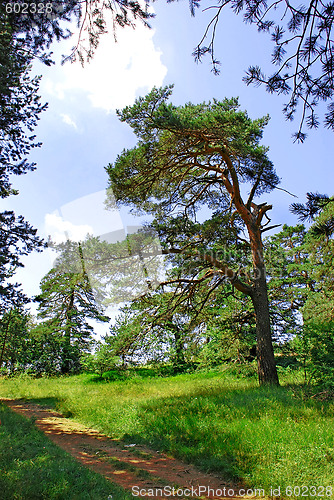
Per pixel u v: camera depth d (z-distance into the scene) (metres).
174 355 22.78
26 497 3.41
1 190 10.62
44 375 26.61
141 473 5.02
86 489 3.95
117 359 17.09
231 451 5.52
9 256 9.23
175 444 6.28
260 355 12.57
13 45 5.20
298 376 13.23
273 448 5.35
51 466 4.55
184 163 13.10
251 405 8.07
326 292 14.41
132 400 11.39
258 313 13.10
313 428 6.01
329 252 14.82
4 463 4.41
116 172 10.21
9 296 9.62
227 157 12.24
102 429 8.12
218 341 17.91
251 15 3.29
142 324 13.42
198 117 10.12
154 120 10.07
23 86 8.90
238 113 9.92
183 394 11.53
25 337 22.97
